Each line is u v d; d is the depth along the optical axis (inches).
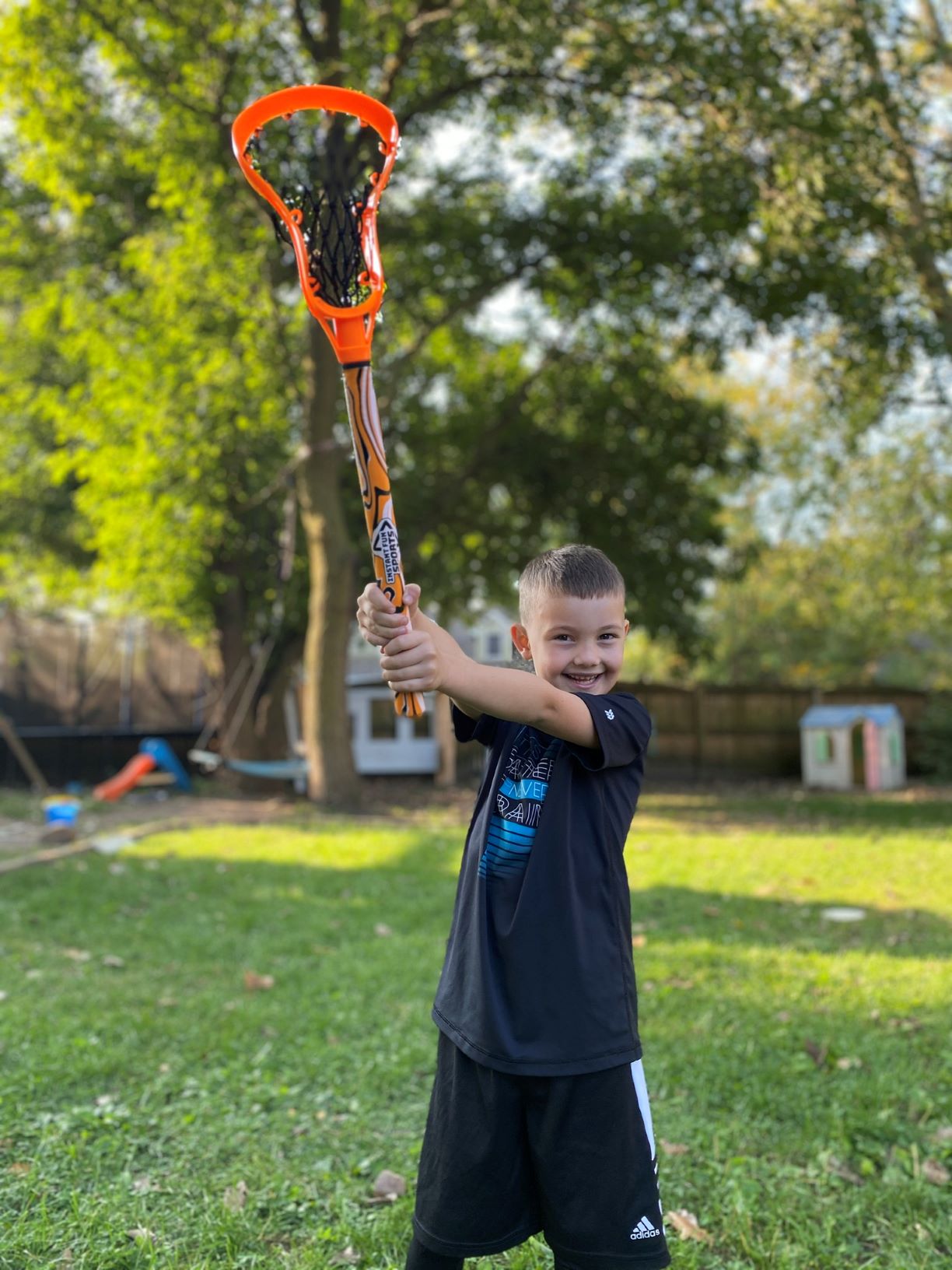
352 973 196.1
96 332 529.0
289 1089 136.6
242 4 451.5
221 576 637.9
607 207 524.4
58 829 387.9
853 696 742.5
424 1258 73.3
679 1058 147.3
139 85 473.7
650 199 509.4
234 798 600.7
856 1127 125.5
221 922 246.5
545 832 72.4
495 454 618.8
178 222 512.7
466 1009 71.8
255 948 218.4
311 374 494.9
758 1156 120.0
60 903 267.0
